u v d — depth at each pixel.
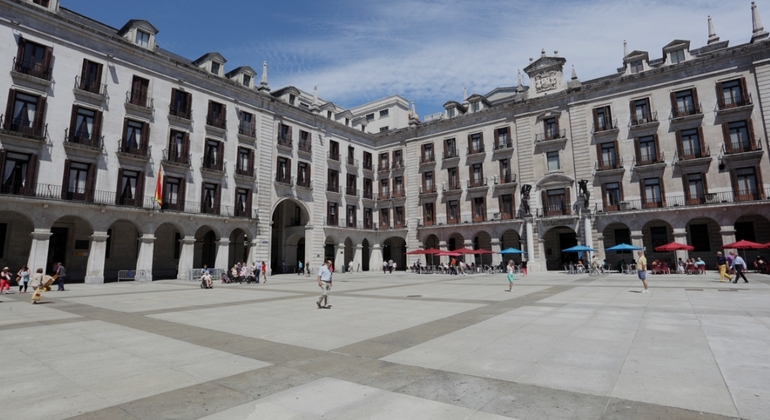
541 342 7.44
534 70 42.25
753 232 32.59
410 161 49.50
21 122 25.06
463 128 45.91
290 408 4.49
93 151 27.64
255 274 28.47
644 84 36.12
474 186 44.00
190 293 19.67
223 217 34.34
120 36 31.58
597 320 9.66
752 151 31.16
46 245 25.09
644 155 35.72
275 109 40.75
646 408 4.30
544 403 4.51
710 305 11.77
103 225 27.77
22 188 24.52
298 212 45.88
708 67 33.59
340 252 45.56
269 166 39.22
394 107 63.56
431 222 46.88
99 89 28.44
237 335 8.65
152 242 30.11
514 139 42.44
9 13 24.92
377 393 4.94
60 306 14.41
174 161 31.75
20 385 5.38
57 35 26.89
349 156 49.00
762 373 5.36
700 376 5.29
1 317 11.68
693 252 34.44
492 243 41.94
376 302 14.66
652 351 6.60
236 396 4.90
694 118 33.59
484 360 6.31
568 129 39.47
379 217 51.03
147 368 6.14
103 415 4.35
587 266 36.16
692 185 33.56
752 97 31.83
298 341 7.96
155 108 31.41
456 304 13.52
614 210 36.34
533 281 25.14
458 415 4.23
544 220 38.91
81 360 6.64
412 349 7.12
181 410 4.46
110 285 25.78
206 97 34.91
